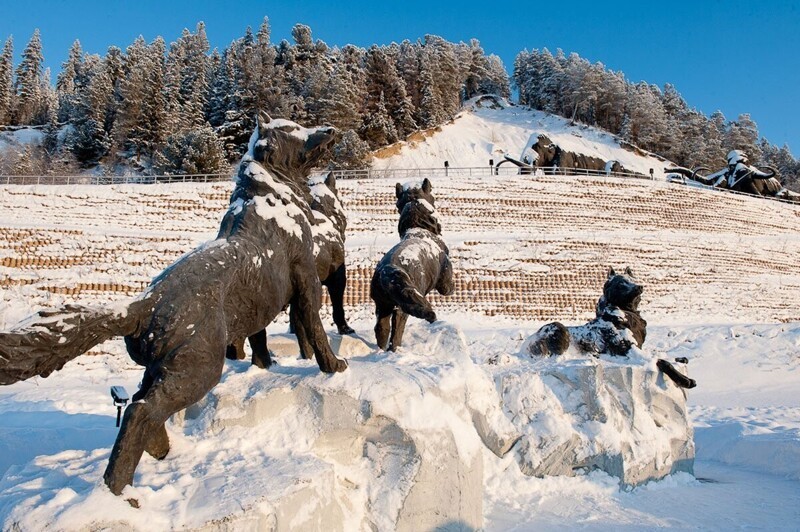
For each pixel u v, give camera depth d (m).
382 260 6.67
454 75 92.62
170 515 3.09
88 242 29.33
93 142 63.97
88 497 2.99
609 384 7.96
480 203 39.25
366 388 4.64
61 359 3.27
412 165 67.38
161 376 3.54
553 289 31.64
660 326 27.80
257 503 3.25
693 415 14.30
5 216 30.14
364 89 74.75
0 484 3.57
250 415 4.49
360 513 4.39
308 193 5.33
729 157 53.88
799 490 7.79
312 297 4.87
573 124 89.56
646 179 47.84
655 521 6.11
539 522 5.94
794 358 20.94
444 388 5.07
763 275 36.50
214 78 76.12
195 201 34.75
